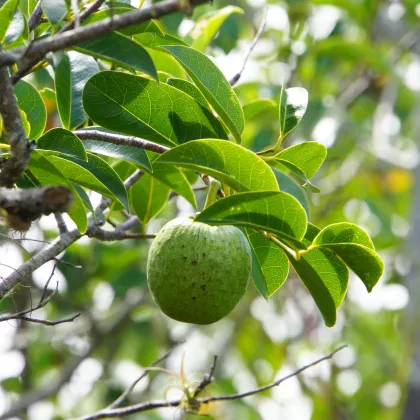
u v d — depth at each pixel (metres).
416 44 13.46
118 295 11.24
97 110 4.85
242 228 5.11
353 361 14.98
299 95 5.08
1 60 3.34
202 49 8.02
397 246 12.98
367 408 15.04
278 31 12.38
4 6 4.15
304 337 13.20
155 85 4.84
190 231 4.58
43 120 5.46
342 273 4.84
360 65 13.88
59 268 10.56
